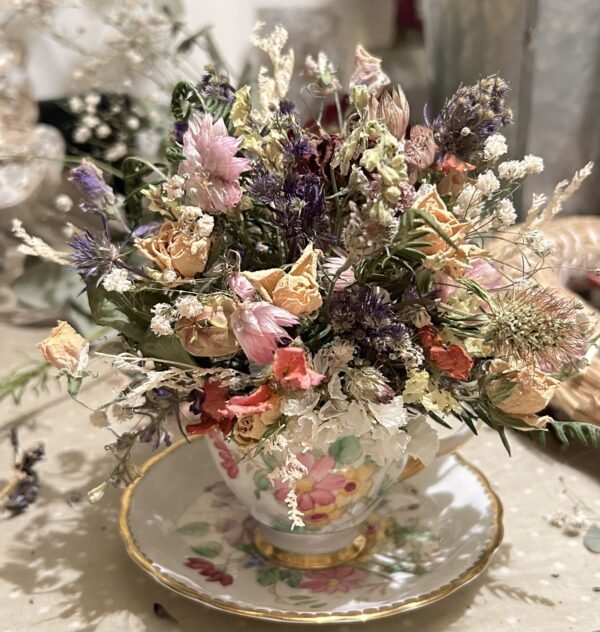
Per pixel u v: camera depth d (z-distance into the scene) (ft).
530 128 1.45
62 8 1.61
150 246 0.66
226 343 0.62
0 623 0.77
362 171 0.63
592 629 0.75
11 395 1.23
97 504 0.97
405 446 0.68
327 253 0.68
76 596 0.81
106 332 1.11
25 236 0.77
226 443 0.76
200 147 0.63
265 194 0.65
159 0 1.44
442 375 0.68
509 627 0.76
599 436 0.74
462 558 0.81
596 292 1.22
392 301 0.68
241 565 0.83
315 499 0.76
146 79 1.51
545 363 0.66
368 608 0.74
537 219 0.86
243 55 1.79
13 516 0.95
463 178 0.72
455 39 1.48
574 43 1.38
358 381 0.63
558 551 0.87
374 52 1.86
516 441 1.07
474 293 0.68
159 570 0.78
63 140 1.61
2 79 1.56
